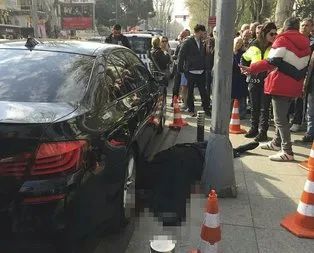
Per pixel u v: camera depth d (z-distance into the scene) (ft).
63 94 10.79
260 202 14.73
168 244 9.61
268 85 18.83
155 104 18.54
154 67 34.47
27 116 9.11
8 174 8.37
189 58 29.84
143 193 13.71
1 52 12.59
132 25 246.06
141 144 14.28
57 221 8.42
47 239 8.44
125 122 12.07
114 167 10.71
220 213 13.78
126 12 243.40
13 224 8.32
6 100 10.33
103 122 10.58
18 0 183.83
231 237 12.31
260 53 22.79
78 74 11.61
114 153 10.72
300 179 17.13
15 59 12.16
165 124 27.45
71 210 8.62
